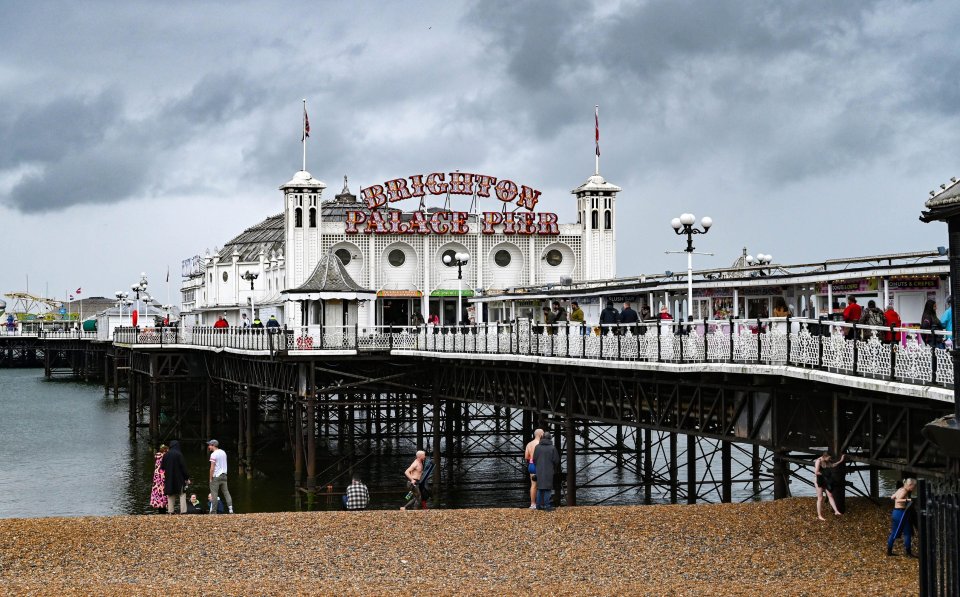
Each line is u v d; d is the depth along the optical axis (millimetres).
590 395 47281
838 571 27938
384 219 82000
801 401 34656
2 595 27000
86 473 66750
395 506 54969
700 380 39094
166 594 26828
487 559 30859
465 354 53594
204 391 87562
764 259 48875
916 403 28562
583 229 86562
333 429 84000
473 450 71125
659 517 34844
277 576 29406
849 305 31844
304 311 65688
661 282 46625
